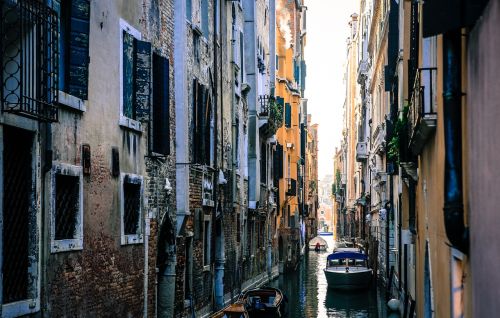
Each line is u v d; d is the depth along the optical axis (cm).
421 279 1482
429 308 1345
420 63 1287
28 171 948
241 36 2677
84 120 1118
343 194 9188
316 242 7300
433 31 764
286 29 4688
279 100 4184
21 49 873
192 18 1811
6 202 906
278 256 3975
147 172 1423
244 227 2759
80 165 1098
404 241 2100
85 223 1113
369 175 4641
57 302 1016
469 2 715
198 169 1878
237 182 2558
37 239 953
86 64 1082
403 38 1930
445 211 796
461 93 787
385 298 3155
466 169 780
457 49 787
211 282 2083
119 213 1261
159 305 1619
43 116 907
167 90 1487
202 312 1958
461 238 792
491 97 623
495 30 600
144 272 1396
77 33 1068
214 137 2084
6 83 918
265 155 3288
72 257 1067
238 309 1994
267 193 3391
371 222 4403
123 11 1302
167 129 1484
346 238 7550
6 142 906
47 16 929
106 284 1196
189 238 1820
